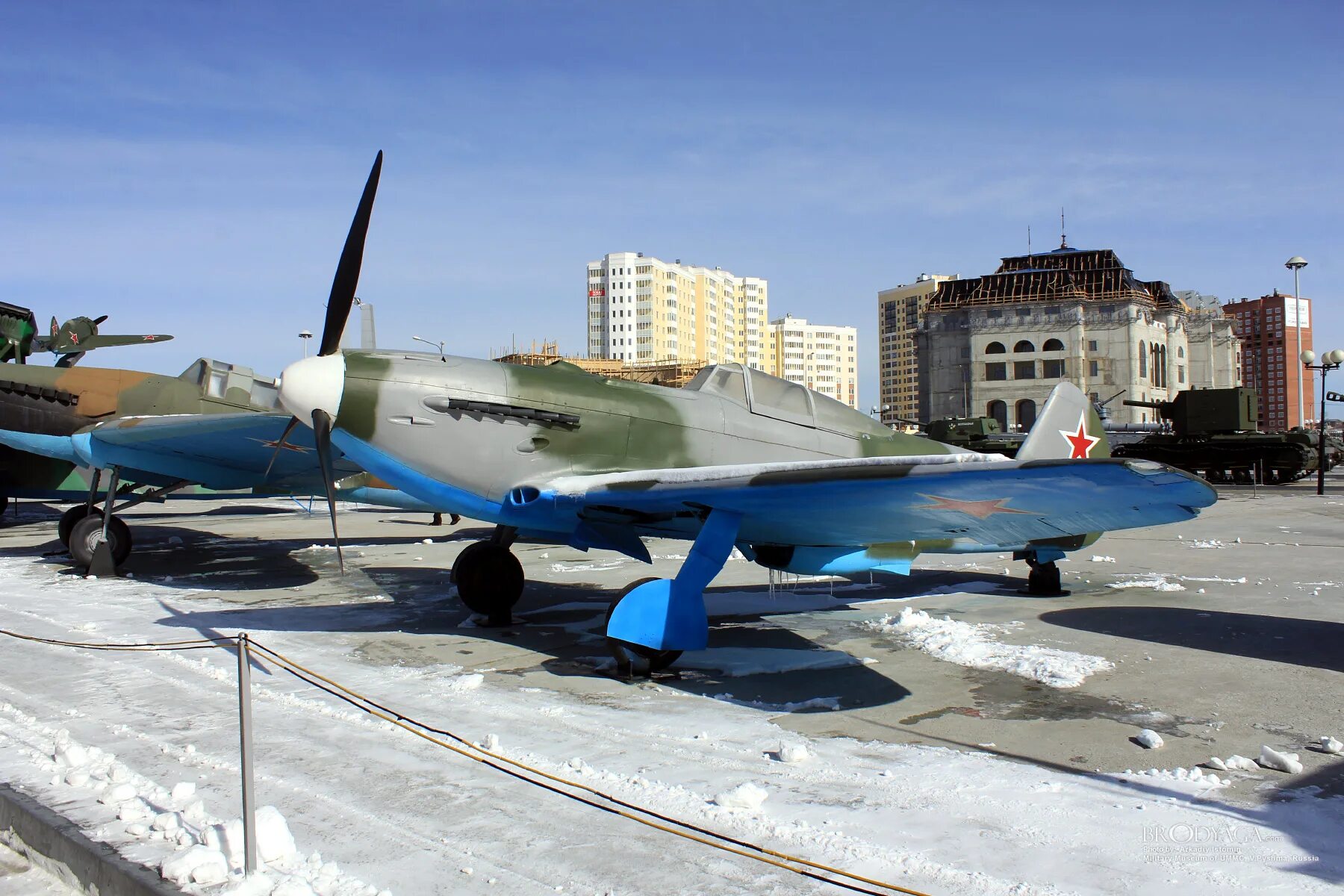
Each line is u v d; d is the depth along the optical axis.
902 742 4.79
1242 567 11.78
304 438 10.36
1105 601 9.33
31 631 7.89
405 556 14.16
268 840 3.21
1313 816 3.71
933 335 79.25
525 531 8.29
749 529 7.10
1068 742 4.77
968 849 3.38
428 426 6.96
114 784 3.87
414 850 3.35
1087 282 78.31
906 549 8.32
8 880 3.38
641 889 3.05
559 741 4.76
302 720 5.06
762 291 150.88
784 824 3.59
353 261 7.03
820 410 8.94
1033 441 10.38
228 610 9.09
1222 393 35.88
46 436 12.81
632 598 6.15
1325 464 31.12
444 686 5.98
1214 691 5.80
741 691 5.91
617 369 60.56
